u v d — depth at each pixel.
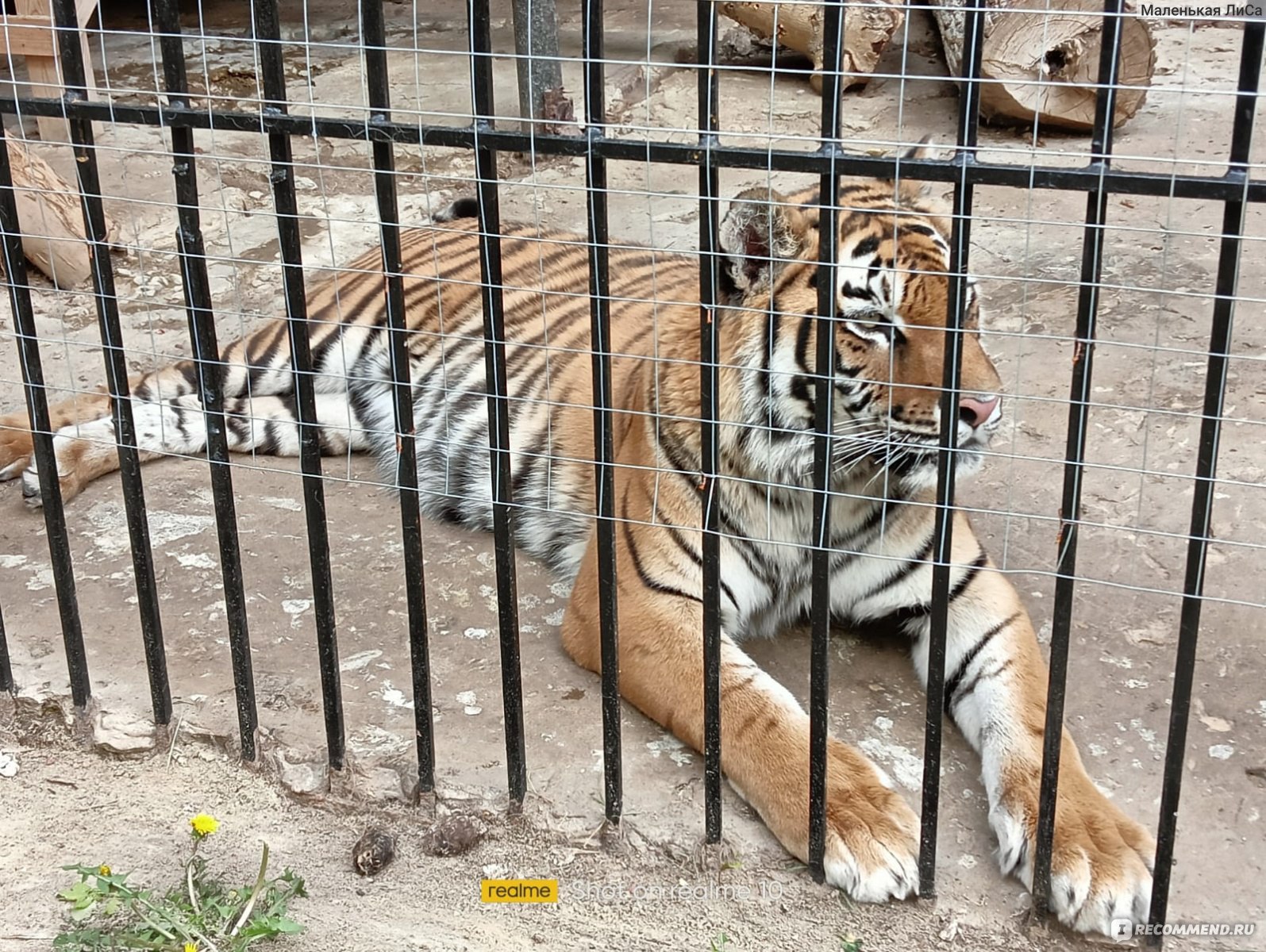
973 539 3.46
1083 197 6.71
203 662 3.44
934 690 2.52
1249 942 2.55
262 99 2.52
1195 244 6.13
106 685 3.35
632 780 3.01
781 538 3.42
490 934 2.69
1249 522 3.99
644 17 10.39
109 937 2.61
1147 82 7.47
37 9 6.82
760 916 2.70
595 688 3.35
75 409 4.61
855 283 3.03
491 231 2.45
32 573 3.88
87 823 3.04
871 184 3.36
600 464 2.59
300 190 7.18
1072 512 2.31
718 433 2.49
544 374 4.32
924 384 3.04
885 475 3.13
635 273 4.64
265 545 4.04
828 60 2.13
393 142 2.43
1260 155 7.18
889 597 3.46
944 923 2.65
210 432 2.83
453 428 4.47
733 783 2.96
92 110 2.65
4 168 2.85
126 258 6.32
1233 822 2.85
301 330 2.69
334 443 4.80
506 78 8.91
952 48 7.98
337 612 3.69
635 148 2.28
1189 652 2.32
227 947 2.57
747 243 3.09
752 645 3.63
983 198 6.83
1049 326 5.35
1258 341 5.19
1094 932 2.58
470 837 2.89
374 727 3.19
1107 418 4.62
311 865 2.89
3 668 3.30
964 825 2.88
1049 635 3.53
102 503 4.29
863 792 2.83
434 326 4.69
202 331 2.77
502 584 2.73
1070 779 2.83
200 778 3.15
